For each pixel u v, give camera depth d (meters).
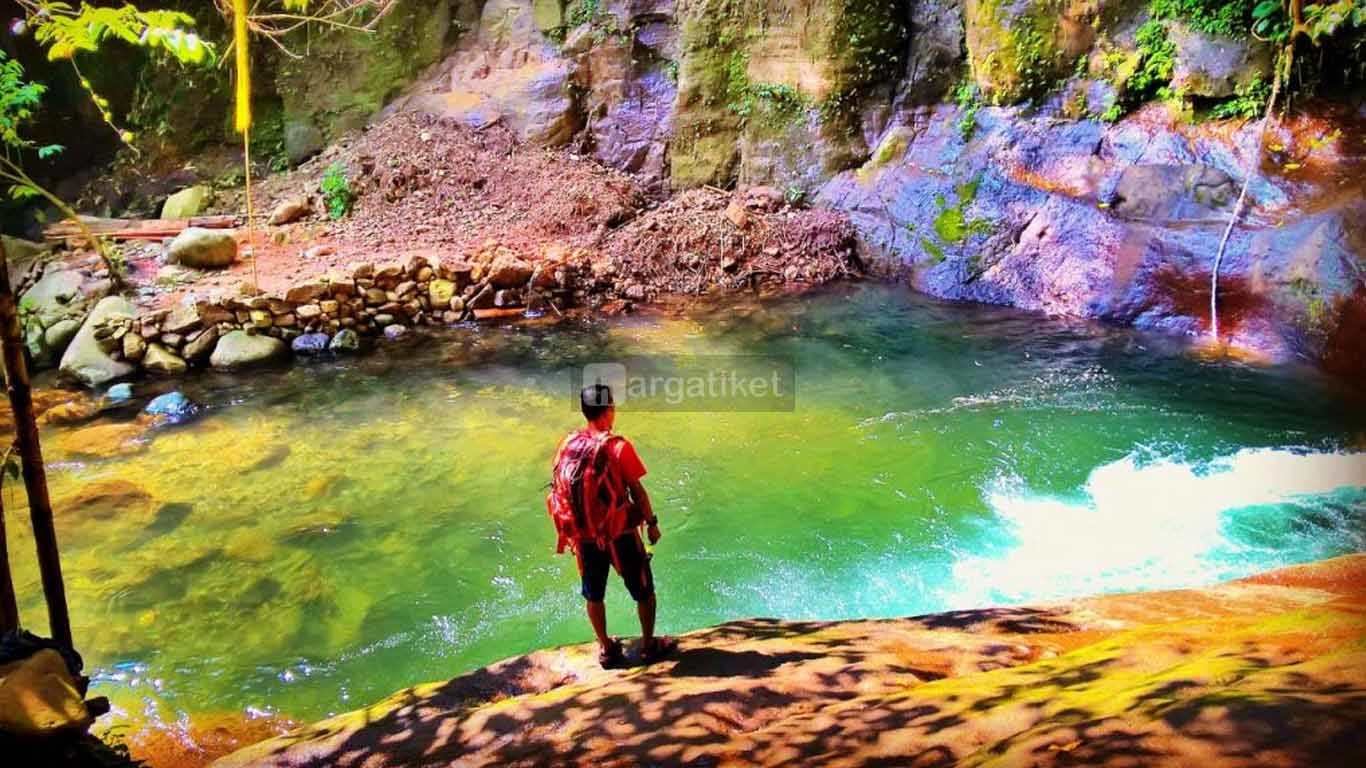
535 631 6.03
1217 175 11.43
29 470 4.14
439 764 3.64
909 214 13.98
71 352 10.74
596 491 4.13
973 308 12.47
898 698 3.47
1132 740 2.23
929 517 7.21
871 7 14.32
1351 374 9.19
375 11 16.86
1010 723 2.87
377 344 11.76
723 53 15.25
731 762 3.18
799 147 15.20
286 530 7.33
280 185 16.36
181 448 8.83
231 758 4.02
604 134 16.25
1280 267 10.17
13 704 3.58
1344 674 2.40
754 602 6.22
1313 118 11.32
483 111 16.38
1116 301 11.44
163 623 6.14
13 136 8.69
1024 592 6.12
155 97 17.59
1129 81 12.59
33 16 4.87
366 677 5.59
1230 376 9.53
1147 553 6.47
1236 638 3.45
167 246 13.38
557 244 13.97
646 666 4.44
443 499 7.80
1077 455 8.05
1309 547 6.34
